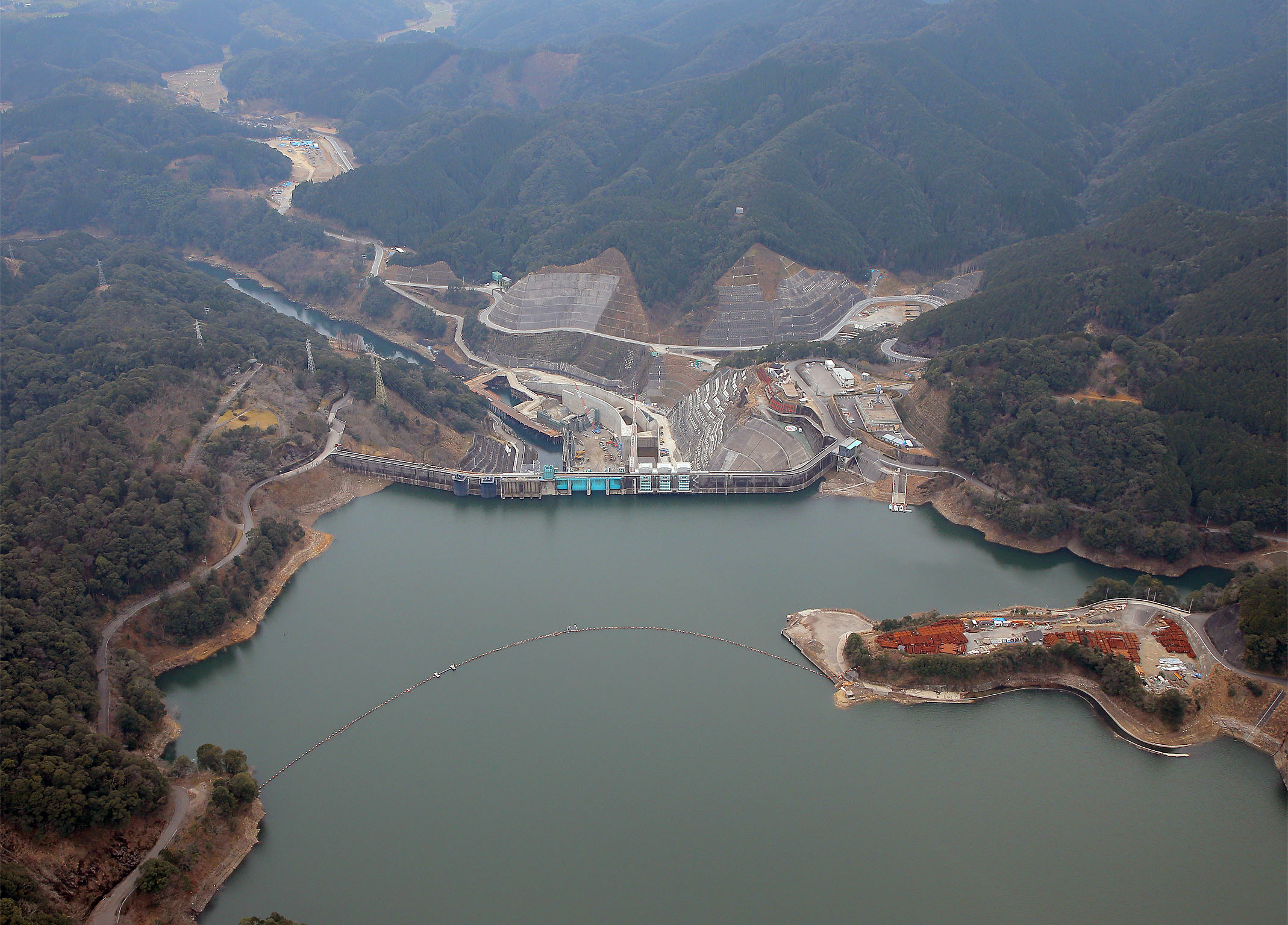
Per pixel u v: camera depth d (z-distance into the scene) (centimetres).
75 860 17712
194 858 18650
